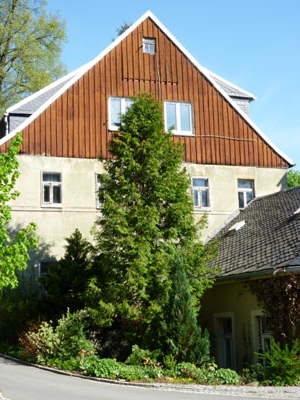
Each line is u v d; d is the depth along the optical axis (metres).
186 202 20.31
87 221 25.38
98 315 18.83
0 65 35.06
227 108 28.28
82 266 21.86
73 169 25.61
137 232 19.48
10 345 22.27
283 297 17.98
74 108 26.06
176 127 27.28
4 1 34.72
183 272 17.92
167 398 13.34
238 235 24.11
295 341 16.72
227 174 27.66
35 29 35.69
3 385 14.88
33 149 25.23
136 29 27.56
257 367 17.11
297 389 15.12
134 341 19.08
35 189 25.00
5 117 27.50
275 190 28.31
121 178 19.72
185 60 28.05
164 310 17.80
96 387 14.87
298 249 18.11
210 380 16.05
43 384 15.14
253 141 28.42
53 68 36.47
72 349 18.58
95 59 26.67
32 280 24.11
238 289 20.64
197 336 17.36
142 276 18.95
